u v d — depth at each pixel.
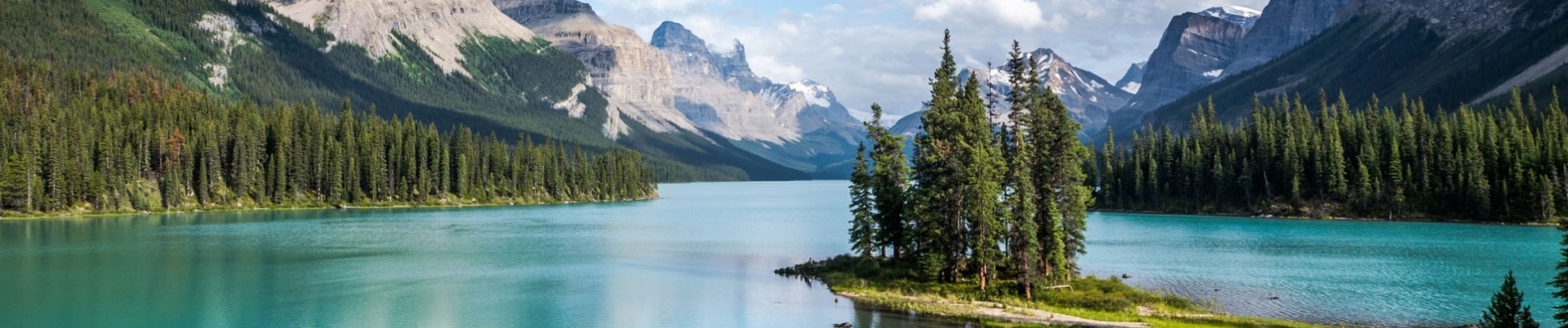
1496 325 52.53
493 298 86.12
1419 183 193.00
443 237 150.50
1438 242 138.00
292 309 80.12
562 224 186.38
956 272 86.19
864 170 98.88
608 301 84.19
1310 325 66.38
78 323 73.44
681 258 119.62
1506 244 134.88
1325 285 89.88
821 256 122.62
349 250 127.00
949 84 95.81
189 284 93.62
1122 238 148.00
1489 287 88.75
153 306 81.00
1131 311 72.38
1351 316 73.19
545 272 104.81
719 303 82.06
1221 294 84.31
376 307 81.56
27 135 187.62
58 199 185.50
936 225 86.06
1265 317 71.88
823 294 85.06
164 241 136.00
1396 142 196.38
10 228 157.38
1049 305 75.44
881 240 98.12
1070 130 85.56
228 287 91.88
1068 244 86.00
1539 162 181.00
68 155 192.00
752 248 135.12
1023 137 86.31
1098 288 82.00
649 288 91.88
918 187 90.50
